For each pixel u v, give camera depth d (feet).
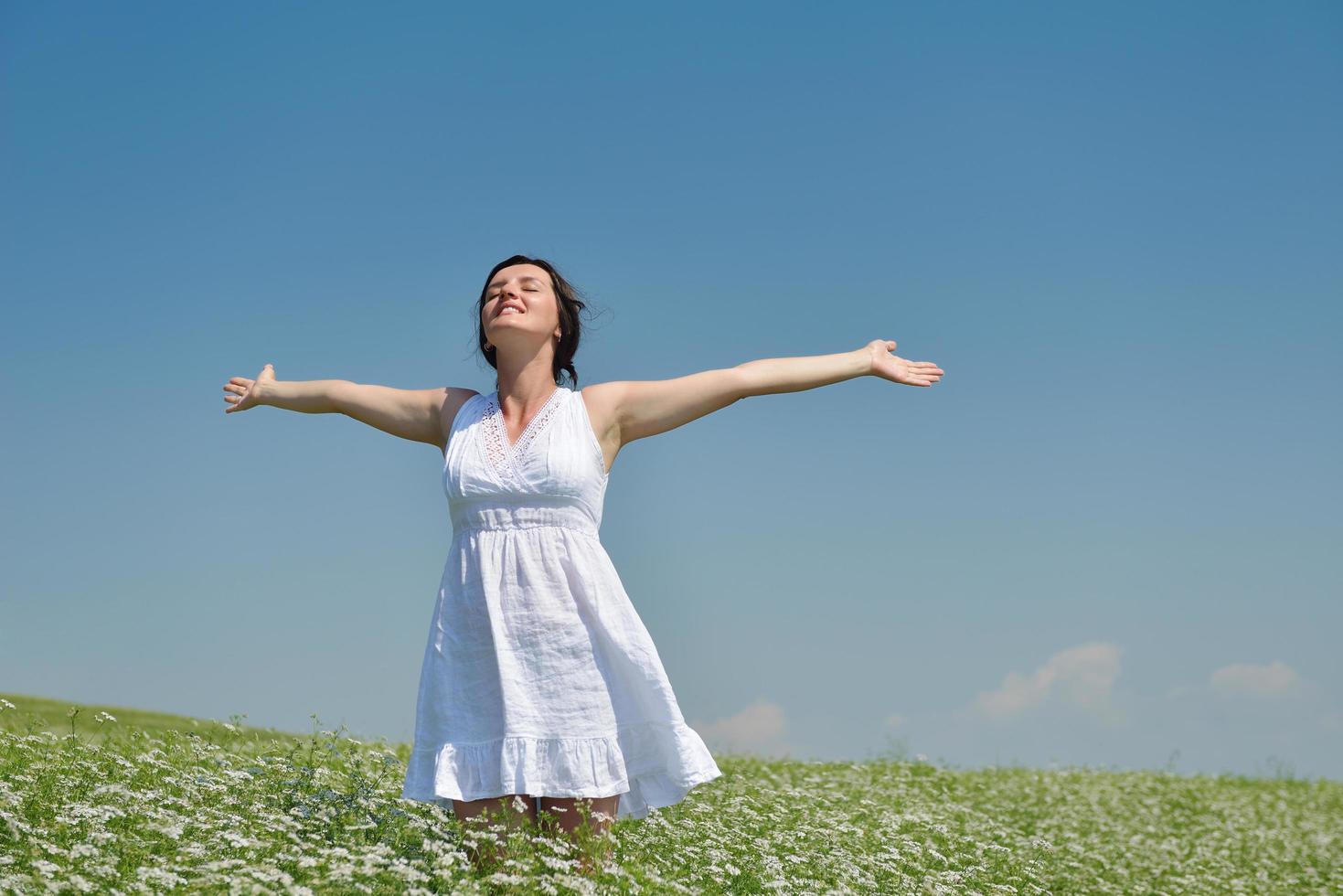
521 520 17.07
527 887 15.30
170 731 25.08
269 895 14.01
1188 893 31.35
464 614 16.96
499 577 16.90
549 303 18.25
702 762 17.07
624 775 16.74
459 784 16.34
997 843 31.86
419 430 19.06
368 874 15.01
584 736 16.51
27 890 13.58
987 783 47.62
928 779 44.80
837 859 22.79
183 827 17.10
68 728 26.20
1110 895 29.04
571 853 16.46
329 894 14.74
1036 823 39.11
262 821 17.93
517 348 17.92
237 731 25.30
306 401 19.48
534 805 17.29
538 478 17.03
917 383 18.85
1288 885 34.68
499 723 16.47
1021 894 25.48
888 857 24.06
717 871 19.56
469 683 16.75
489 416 17.92
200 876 15.08
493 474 17.12
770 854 22.06
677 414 18.06
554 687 16.56
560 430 17.43
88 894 14.11
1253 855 39.55
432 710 16.80
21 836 15.88
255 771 21.85
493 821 16.37
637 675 17.01
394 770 24.56
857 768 45.09
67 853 14.87
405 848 17.37
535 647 16.63
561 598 16.83
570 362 19.40
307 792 20.07
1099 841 37.86
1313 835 45.47
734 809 26.99
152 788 19.70
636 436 18.29
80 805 16.93
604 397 17.98
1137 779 53.98
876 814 32.19
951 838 29.40
